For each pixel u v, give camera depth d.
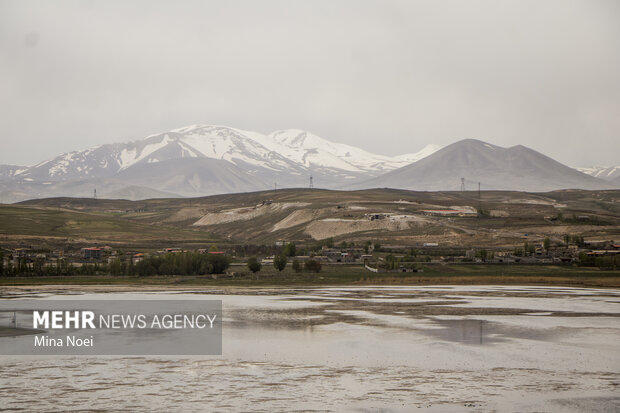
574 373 75.56
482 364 80.00
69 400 65.00
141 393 67.50
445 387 69.75
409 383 71.38
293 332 102.31
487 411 61.88
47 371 76.69
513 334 100.25
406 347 90.25
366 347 90.25
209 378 73.56
